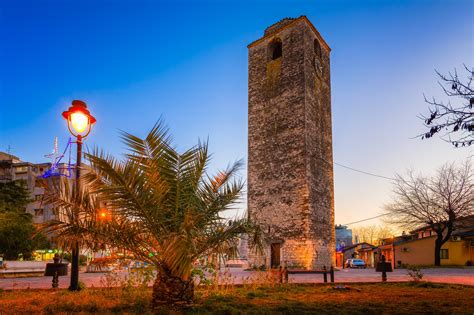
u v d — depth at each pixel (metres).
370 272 28.03
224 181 8.62
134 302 8.70
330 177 35.19
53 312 7.39
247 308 8.19
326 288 12.80
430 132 5.85
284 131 32.75
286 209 31.03
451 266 34.12
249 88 36.47
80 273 25.62
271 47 36.50
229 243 8.59
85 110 10.51
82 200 7.77
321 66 36.47
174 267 7.34
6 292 10.84
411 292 11.73
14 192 35.56
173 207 7.97
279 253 30.78
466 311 7.66
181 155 8.06
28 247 27.53
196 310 7.67
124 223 7.77
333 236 33.94
